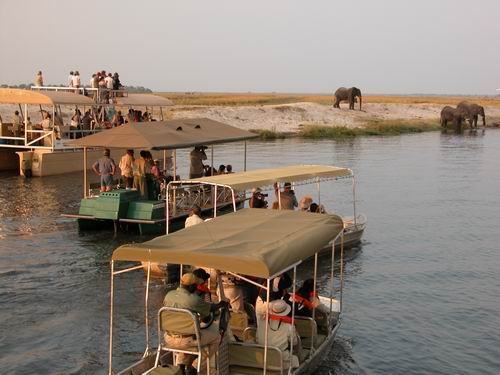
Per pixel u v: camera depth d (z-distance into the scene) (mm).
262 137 61156
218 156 44656
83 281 15938
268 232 9875
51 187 29594
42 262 17453
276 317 9711
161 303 14430
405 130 74750
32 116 50562
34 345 12234
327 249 18656
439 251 19719
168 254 8531
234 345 9578
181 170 37781
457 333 13305
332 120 75938
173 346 8695
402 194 30141
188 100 97500
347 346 12508
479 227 23172
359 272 17344
